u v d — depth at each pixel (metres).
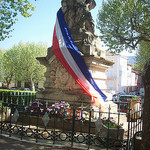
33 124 7.33
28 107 7.55
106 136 5.20
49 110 7.10
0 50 36.56
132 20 12.16
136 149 4.88
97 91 8.21
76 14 9.30
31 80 31.27
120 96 16.19
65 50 8.21
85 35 8.76
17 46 32.12
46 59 9.39
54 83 9.02
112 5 12.73
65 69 8.56
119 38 12.73
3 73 32.59
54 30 9.02
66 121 6.69
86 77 7.97
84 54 8.31
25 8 11.27
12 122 7.68
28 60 30.20
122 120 8.44
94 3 10.09
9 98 13.85
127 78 42.97
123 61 40.31
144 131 4.11
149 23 11.27
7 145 5.11
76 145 5.16
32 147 5.02
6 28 11.14
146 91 4.16
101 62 8.83
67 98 8.20
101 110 7.77
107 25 13.02
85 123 6.48
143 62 24.05
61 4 9.67
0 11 11.04
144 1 11.34
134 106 11.03
